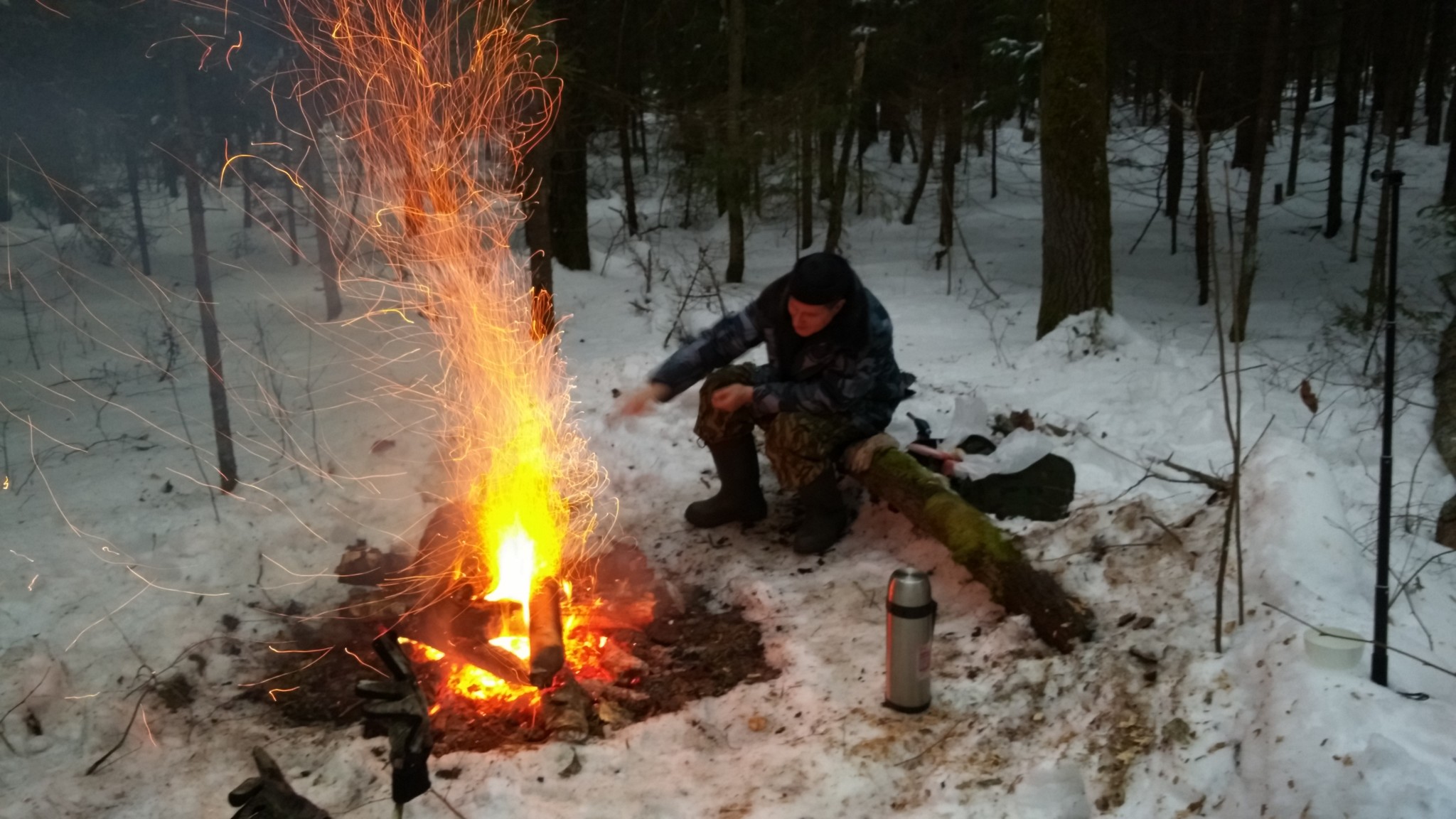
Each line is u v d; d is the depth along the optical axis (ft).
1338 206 46.75
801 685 10.58
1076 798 8.59
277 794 6.99
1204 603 10.44
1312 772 7.55
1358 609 9.68
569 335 28.04
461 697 10.50
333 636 11.80
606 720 10.18
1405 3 37.06
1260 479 11.81
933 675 10.57
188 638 11.28
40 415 19.16
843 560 13.60
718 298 32.24
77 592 11.84
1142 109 64.75
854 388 12.96
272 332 25.94
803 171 39.93
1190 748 8.68
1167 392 20.07
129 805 8.79
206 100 23.11
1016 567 11.04
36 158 23.29
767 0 42.27
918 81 46.16
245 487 15.05
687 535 14.69
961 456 14.08
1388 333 8.49
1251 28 37.35
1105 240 25.89
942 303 34.81
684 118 37.32
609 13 41.65
